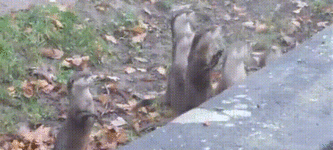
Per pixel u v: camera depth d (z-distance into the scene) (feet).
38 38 23.45
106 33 26.40
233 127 9.60
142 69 23.99
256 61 20.22
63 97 20.43
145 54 25.61
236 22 30.83
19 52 22.39
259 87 11.44
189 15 18.71
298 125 9.74
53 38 23.84
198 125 9.64
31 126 18.57
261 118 9.99
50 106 19.75
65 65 22.58
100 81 22.29
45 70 21.76
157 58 25.39
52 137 17.94
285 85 11.57
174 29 18.67
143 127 18.97
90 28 25.67
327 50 13.89
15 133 18.06
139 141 9.02
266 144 9.02
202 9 31.91
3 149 17.11
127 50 25.62
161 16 29.66
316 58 13.28
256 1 34.30
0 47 21.53
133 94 21.48
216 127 9.59
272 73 12.30
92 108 14.56
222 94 11.04
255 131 9.47
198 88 17.78
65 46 23.88
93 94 21.07
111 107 20.31
